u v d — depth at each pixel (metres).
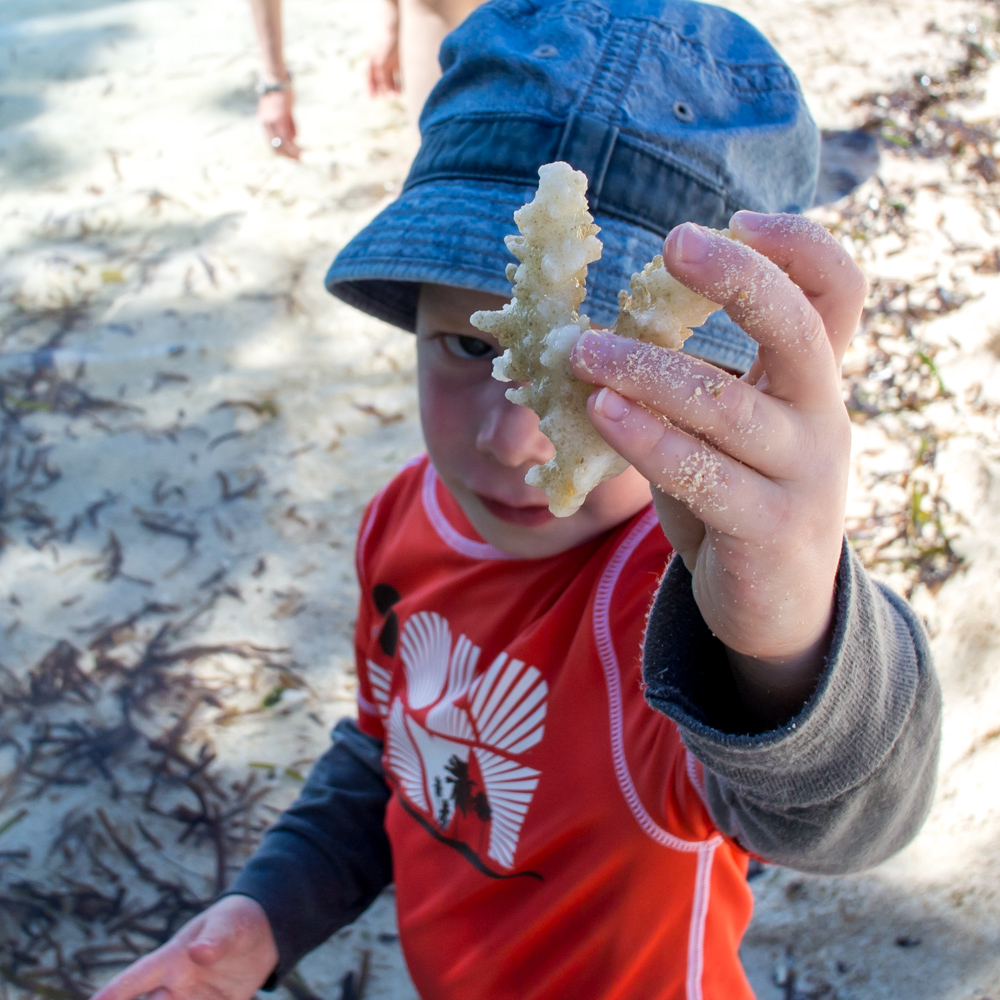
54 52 5.14
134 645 2.61
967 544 2.47
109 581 2.76
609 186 1.14
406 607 1.59
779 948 1.90
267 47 3.96
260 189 4.05
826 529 0.73
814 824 0.93
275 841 1.67
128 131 4.51
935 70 4.05
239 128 4.44
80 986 2.02
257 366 3.35
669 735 1.19
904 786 0.94
